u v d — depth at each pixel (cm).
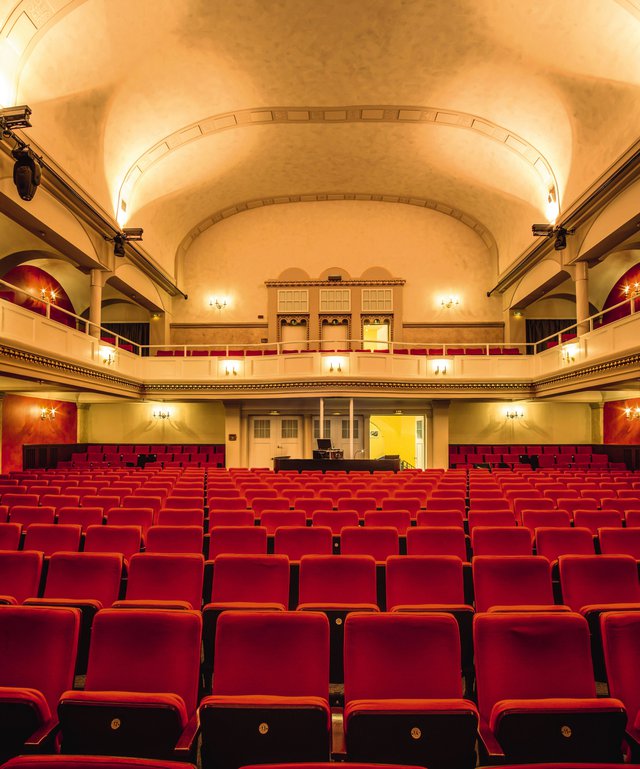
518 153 1519
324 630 254
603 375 1234
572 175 1344
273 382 1659
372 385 1625
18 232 1291
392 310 2069
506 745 197
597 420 1900
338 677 324
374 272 2089
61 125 1144
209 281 2103
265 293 2098
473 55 1265
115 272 1499
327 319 2073
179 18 1120
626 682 246
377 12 1162
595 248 1310
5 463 1507
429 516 620
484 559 388
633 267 1666
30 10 924
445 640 253
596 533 605
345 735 193
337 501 801
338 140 1669
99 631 256
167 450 1872
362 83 1398
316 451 1498
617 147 1158
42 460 1642
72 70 1082
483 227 2047
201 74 1315
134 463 1702
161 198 1702
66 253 1322
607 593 381
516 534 503
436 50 1270
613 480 1071
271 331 2064
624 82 1085
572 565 385
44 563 426
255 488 930
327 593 387
